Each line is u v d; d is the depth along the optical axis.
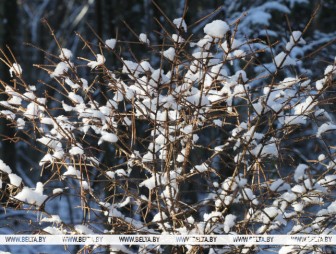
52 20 17.19
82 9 14.25
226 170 4.30
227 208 3.25
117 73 3.49
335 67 3.23
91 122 3.48
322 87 3.16
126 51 8.20
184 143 3.47
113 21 8.76
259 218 3.28
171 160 3.58
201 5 9.73
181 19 3.02
